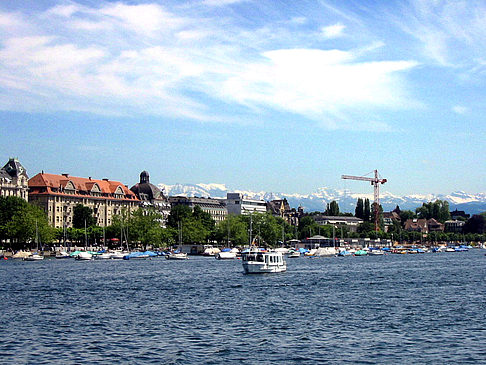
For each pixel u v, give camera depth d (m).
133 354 66.62
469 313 92.38
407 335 75.44
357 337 74.44
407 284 141.62
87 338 74.94
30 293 124.56
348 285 139.25
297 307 100.50
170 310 97.94
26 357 65.50
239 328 81.00
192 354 66.56
